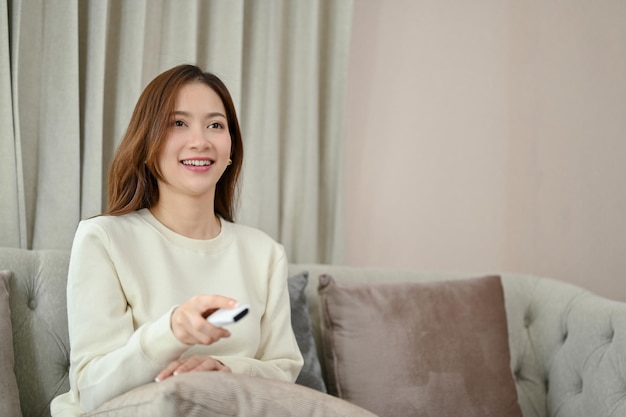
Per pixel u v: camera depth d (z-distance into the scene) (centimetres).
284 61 245
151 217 159
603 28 289
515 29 286
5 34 186
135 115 156
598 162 292
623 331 183
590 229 291
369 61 270
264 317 166
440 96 278
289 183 242
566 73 290
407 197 274
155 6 216
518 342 214
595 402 184
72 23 196
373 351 186
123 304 144
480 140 282
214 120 157
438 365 187
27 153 194
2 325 153
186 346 118
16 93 187
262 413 106
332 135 251
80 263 143
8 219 186
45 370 162
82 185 201
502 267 285
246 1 237
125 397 108
